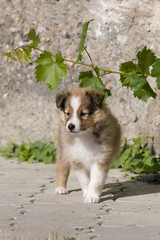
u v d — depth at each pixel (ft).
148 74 6.02
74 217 5.06
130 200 5.65
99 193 5.76
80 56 6.00
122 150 7.47
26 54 6.12
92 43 8.07
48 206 5.43
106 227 4.80
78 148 5.84
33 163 7.71
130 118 7.66
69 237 4.58
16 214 5.15
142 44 7.71
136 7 7.77
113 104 7.80
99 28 8.02
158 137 7.41
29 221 4.95
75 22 8.22
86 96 5.87
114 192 6.00
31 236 4.60
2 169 7.25
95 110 5.83
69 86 8.15
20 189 6.10
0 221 4.94
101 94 5.85
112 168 7.28
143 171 6.93
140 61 5.99
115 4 7.93
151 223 4.89
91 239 4.54
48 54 5.88
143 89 5.93
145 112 7.55
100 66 7.99
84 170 5.92
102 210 5.29
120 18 7.87
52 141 8.21
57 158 6.07
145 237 4.57
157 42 7.59
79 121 5.76
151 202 5.55
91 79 6.12
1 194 5.87
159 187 6.20
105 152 5.80
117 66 7.86
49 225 4.85
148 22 7.68
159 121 7.42
